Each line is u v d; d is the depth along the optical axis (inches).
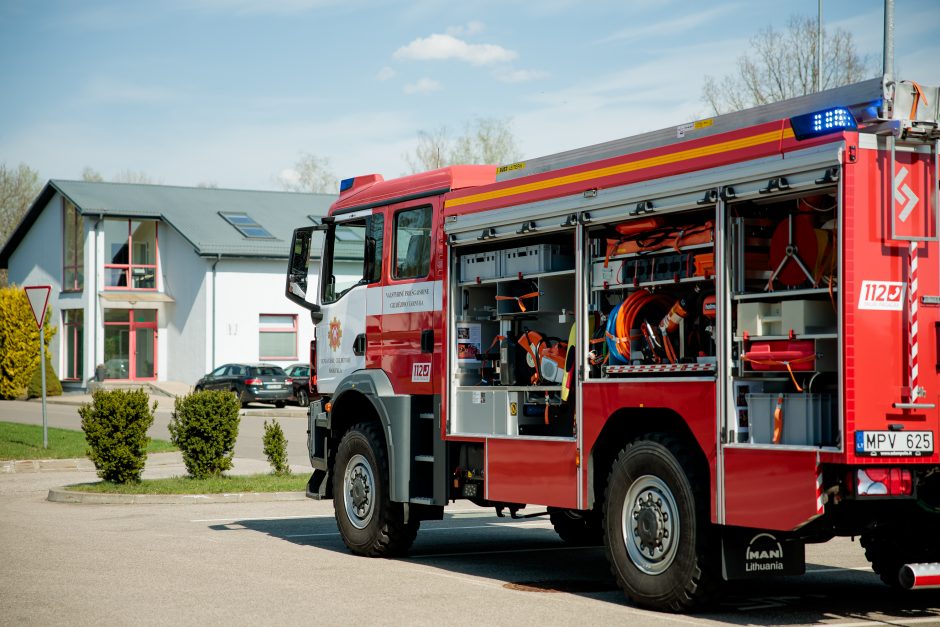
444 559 421.7
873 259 263.1
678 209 304.8
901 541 301.3
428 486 410.3
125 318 1863.9
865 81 274.4
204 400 693.9
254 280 1781.5
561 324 361.7
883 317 263.0
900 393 263.0
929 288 269.0
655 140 323.3
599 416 327.0
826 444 265.7
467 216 388.5
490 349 390.9
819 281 273.7
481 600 327.9
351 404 450.0
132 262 1875.0
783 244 282.8
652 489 309.9
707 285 306.0
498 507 417.7
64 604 318.0
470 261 390.6
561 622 293.0
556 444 342.0
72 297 1918.1
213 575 372.5
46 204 2010.3
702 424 292.5
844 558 423.5
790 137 274.5
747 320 286.0
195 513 571.2
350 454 432.8
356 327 449.4
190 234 1768.0
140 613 304.8
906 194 267.9
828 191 269.6
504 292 376.8
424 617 300.4
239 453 936.3
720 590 297.6
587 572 388.5
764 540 297.0
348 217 461.1
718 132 305.4
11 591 339.3
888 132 266.5
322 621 294.5
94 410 669.3
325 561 409.4
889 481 262.2
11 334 1775.3
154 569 384.5
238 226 1830.7
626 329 325.7
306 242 477.1
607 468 333.7
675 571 299.4
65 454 843.4
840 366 258.8
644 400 310.5
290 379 1573.6
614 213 326.0
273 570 385.4
